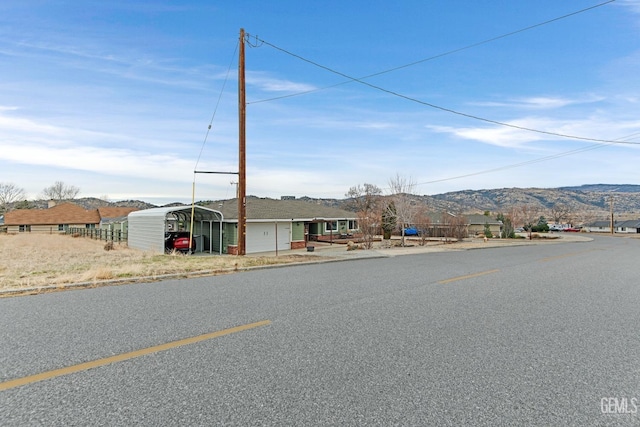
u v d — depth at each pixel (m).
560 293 7.11
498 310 5.62
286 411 2.59
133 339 4.07
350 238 34.12
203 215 23.52
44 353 3.63
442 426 2.45
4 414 2.51
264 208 27.53
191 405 2.66
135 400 2.72
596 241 35.38
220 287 7.31
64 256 15.02
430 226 36.12
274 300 6.11
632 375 3.30
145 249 22.48
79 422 2.42
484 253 17.00
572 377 3.24
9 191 75.12
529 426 2.47
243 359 3.52
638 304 6.17
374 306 5.75
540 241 34.97
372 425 2.44
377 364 3.44
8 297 6.25
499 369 3.38
